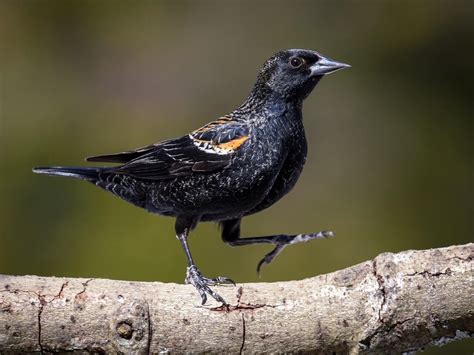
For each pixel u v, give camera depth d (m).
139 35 16.53
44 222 12.89
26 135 14.14
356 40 16.25
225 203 8.35
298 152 8.48
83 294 6.52
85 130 14.58
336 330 6.45
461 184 14.16
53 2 16.00
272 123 8.34
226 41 16.72
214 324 6.48
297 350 6.50
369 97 15.52
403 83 15.71
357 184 14.15
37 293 6.52
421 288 6.29
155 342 6.46
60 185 13.14
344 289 6.49
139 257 12.34
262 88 8.52
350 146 14.76
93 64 15.98
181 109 15.61
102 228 12.62
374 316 6.36
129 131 14.65
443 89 15.63
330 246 13.03
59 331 6.45
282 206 13.45
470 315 6.23
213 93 16.02
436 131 14.98
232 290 6.62
